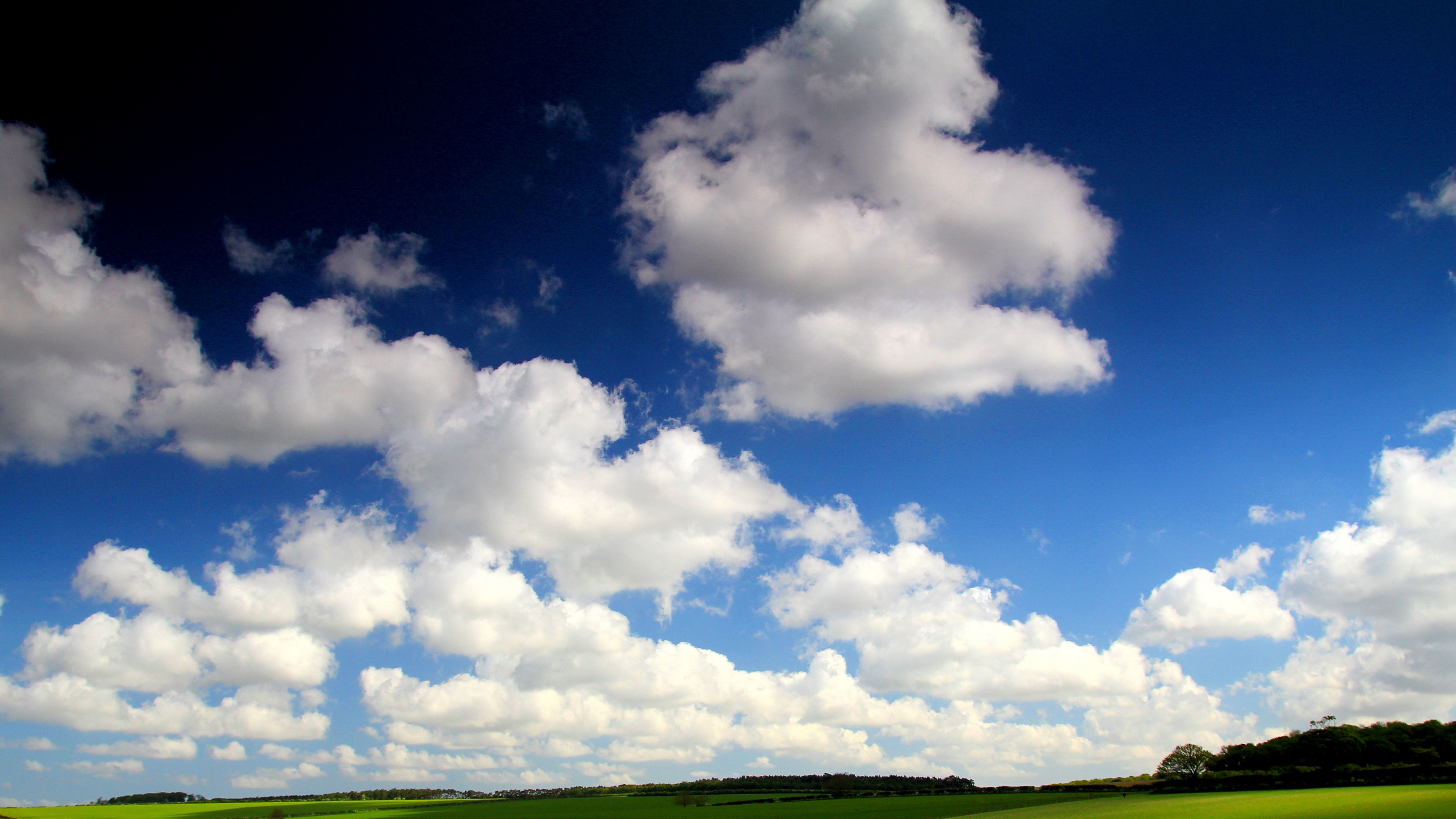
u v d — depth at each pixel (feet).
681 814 428.56
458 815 485.15
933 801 436.76
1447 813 180.04
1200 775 410.72
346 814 526.16
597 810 482.69
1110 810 284.20
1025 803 376.48
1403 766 323.16
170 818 498.69
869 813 368.27
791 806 450.71
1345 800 238.89
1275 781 349.61
